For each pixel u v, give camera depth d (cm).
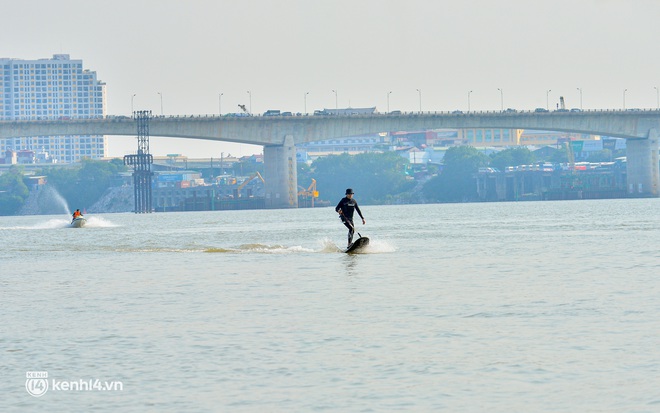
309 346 6781
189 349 6762
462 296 9225
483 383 5662
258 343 6925
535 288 9781
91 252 17625
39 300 9781
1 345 7050
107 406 5362
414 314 8100
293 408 5266
